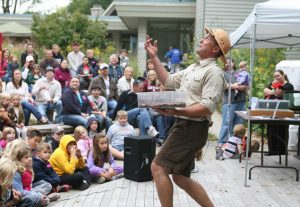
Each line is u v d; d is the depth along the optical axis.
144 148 5.67
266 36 7.17
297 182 5.72
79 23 20.12
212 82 3.38
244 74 7.92
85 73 10.52
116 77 10.68
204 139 3.50
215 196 5.05
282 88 7.12
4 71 11.01
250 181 5.75
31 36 21.88
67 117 7.95
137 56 20.72
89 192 5.27
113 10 27.23
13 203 4.35
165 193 3.42
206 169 6.44
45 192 5.11
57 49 12.00
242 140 7.22
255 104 5.78
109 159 6.27
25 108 8.40
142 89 8.16
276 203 4.82
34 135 5.89
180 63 17.69
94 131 7.62
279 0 5.59
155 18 20.94
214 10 16.62
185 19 20.95
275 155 7.20
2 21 25.45
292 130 7.83
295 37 7.20
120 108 8.25
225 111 7.90
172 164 3.45
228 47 3.53
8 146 4.73
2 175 4.05
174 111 3.26
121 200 4.91
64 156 5.63
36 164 5.25
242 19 16.62
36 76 10.15
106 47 20.47
